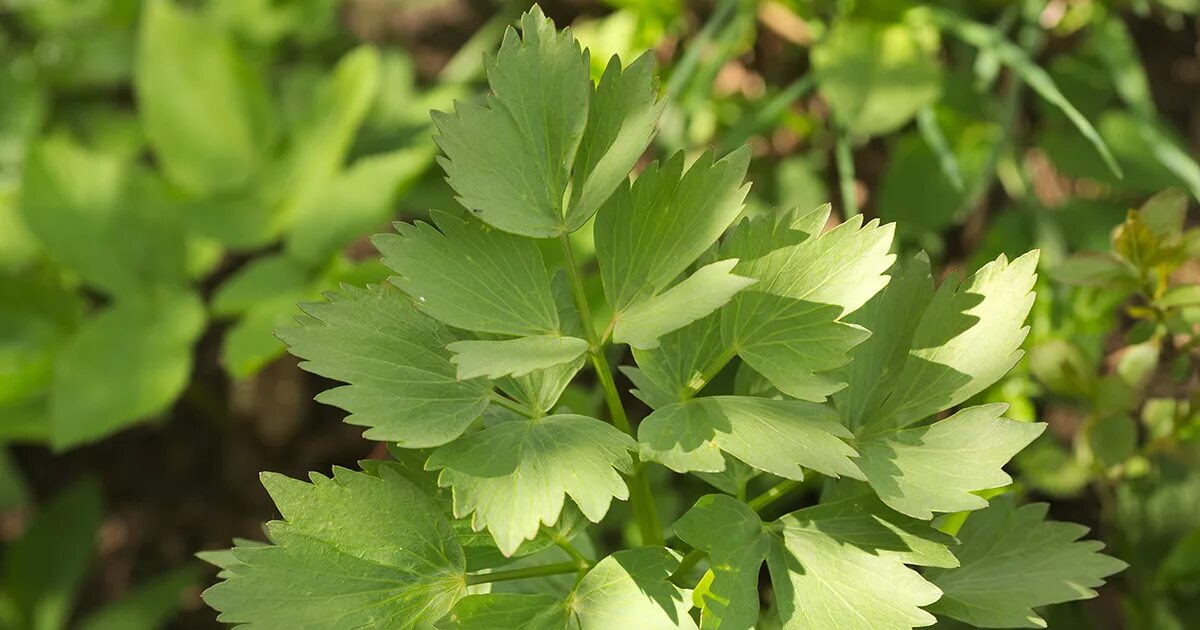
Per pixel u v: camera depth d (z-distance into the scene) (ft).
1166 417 3.32
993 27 4.64
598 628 2.55
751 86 4.94
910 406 2.65
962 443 2.61
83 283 5.69
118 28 6.21
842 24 4.34
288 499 2.56
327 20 6.03
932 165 4.25
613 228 2.64
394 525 2.59
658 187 2.63
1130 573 3.39
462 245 2.62
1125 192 4.43
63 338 5.13
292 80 5.91
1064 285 3.66
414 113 5.33
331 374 2.56
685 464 2.54
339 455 5.47
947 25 4.32
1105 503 3.49
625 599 2.56
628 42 4.74
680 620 2.54
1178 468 3.39
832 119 4.62
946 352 2.66
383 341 2.60
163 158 4.96
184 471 5.67
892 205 4.23
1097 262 3.18
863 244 2.60
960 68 4.55
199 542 5.53
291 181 4.84
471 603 2.57
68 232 4.89
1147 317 3.28
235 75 5.08
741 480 2.74
